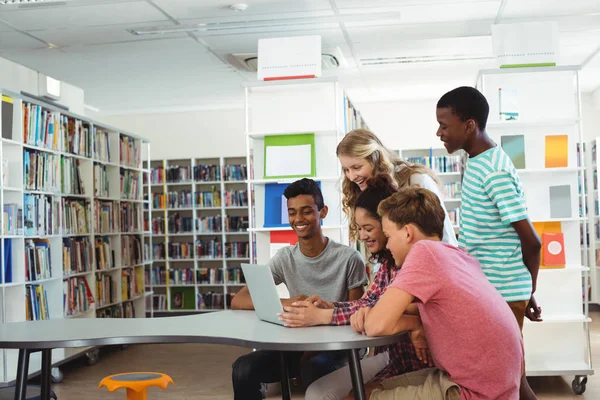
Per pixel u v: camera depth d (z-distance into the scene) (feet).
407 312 7.48
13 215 16.53
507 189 9.02
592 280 28.99
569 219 15.07
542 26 15.48
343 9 19.58
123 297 23.44
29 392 9.63
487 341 6.42
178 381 17.62
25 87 18.39
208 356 21.27
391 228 7.17
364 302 7.93
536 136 15.48
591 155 29.07
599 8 20.07
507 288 9.07
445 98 9.43
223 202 32.73
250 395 9.10
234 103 33.14
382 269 8.01
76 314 19.76
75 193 20.24
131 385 8.17
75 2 18.28
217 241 33.55
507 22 21.21
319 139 15.34
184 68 25.90
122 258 23.49
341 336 6.86
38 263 17.74
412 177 9.35
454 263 6.62
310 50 15.28
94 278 20.97
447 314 6.48
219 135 33.88
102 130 22.86
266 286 7.87
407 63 26.23
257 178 15.56
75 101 21.17
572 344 15.37
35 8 18.72
